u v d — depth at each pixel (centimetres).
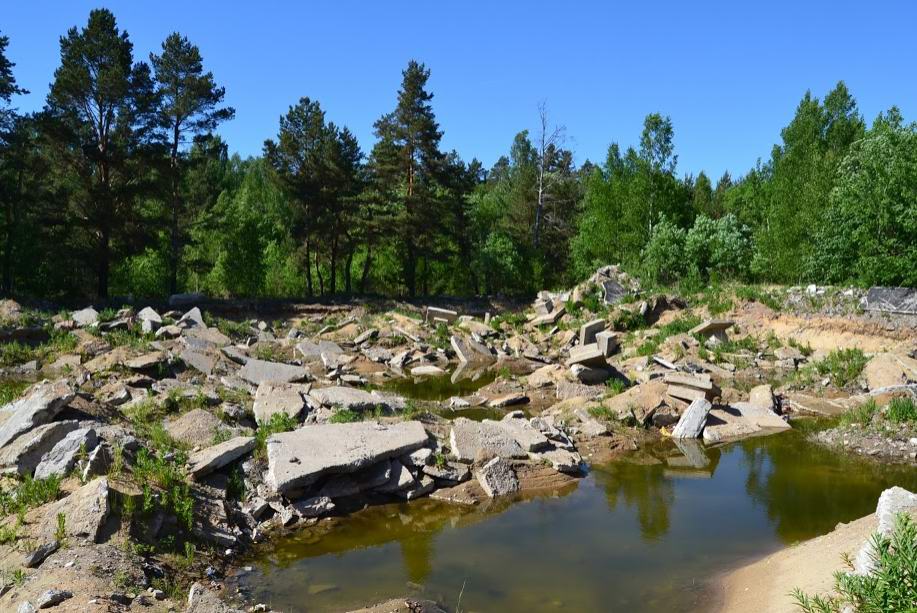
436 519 1027
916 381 1788
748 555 909
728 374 2162
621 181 4666
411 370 2412
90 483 848
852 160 2855
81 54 3188
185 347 1969
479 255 4750
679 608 765
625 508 1090
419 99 4188
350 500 1069
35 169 3281
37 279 3353
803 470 1281
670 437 1507
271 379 1783
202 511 923
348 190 4056
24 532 786
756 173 5250
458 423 1295
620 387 1794
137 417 1253
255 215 4497
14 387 1662
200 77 3497
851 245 2719
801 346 2383
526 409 1750
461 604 768
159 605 682
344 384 2005
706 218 3659
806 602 542
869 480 1216
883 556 445
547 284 5031
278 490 989
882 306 2309
